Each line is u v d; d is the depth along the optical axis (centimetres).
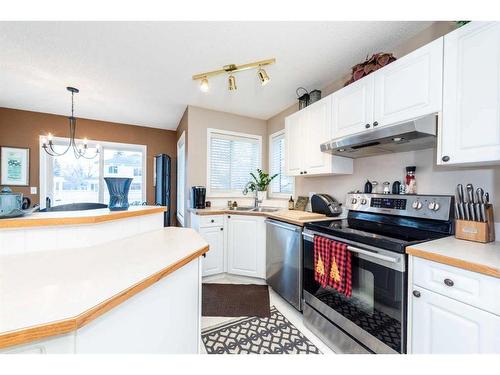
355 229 153
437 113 122
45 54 193
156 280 79
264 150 365
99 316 61
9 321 49
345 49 183
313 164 219
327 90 245
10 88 264
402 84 138
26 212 116
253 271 257
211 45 179
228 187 341
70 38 171
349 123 176
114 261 91
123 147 421
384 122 149
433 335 100
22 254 98
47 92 276
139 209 148
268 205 317
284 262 209
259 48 182
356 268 138
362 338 133
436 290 99
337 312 150
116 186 148
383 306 122
